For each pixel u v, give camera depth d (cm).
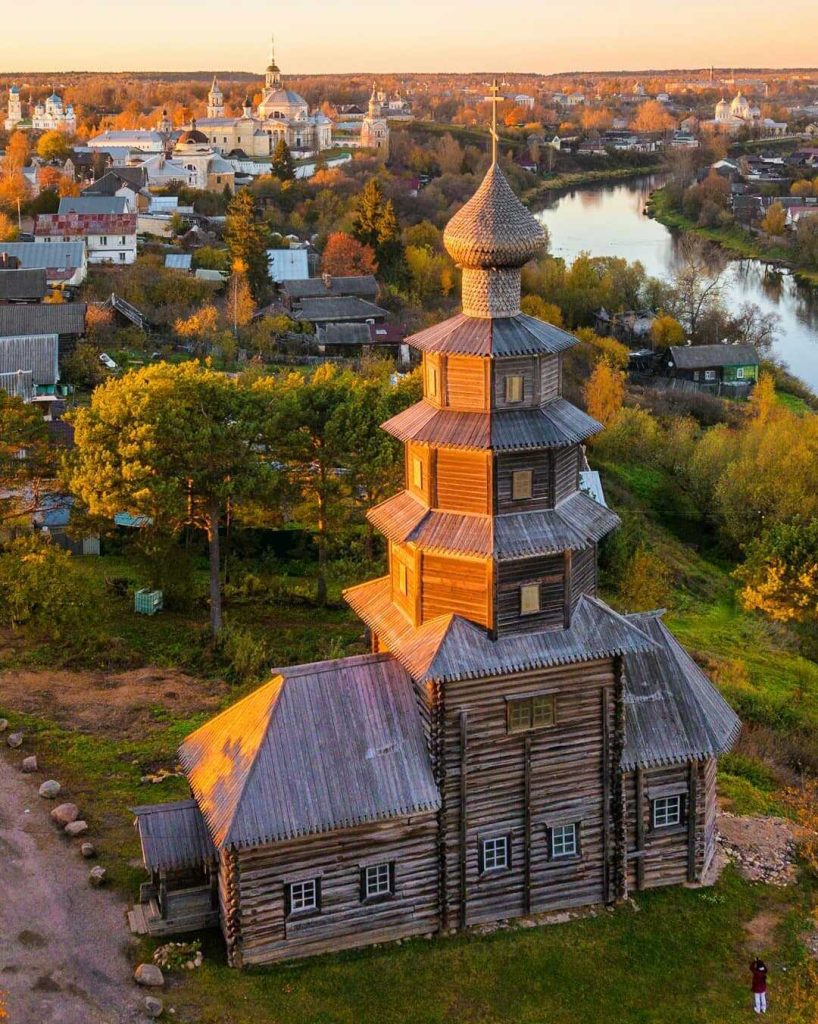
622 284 18775
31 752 5691
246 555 8562
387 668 4584
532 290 18225
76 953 4275
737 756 6259
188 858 4431
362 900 4425
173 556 7544
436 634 4425
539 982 4334
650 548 9819
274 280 17875
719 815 5519
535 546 4325
